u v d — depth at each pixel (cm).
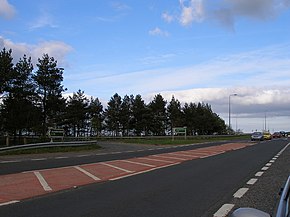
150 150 3388
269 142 5478
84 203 947
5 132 4131
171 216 809
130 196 1048
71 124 7319
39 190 1142
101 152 3103
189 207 904
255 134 6444
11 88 3947
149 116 8931
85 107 7469
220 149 3519
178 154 2811
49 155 2716
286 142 5462
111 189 1171
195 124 9969
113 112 8812
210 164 2019
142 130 9031
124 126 8900
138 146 4238
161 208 891
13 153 2758
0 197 1024
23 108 4031
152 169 1758
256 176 1507
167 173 1603
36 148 2994
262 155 2723
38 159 2333
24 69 4091
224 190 1157
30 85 4159
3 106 4025
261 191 1140
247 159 2359
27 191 1123
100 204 934
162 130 9506
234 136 8556
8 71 3819
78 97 7306
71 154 2841
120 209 877
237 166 1914
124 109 8844
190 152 3059
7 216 800
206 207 905
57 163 2042
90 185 1255
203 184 1283
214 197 1038
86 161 2173
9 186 1217
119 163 2045
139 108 8925
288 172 1647
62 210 863
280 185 1262
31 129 4541
